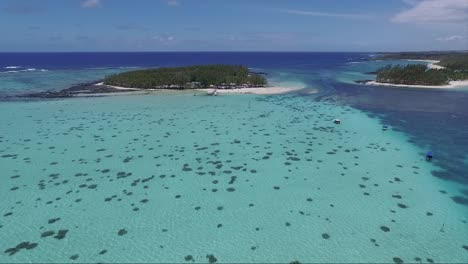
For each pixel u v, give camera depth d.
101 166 30.31
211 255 18.34
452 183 26.83
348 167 30.17
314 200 24.27
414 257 18.03
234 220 21.72
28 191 25.36
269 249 18.83
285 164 30.97
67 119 46.03
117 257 18.09
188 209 23.03
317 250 18.69
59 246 18.91
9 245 18.91
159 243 19.31
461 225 20.95
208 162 31.48
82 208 22.98
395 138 38.25
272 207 23.33
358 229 20.61
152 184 26.84
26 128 41.44
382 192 25.41
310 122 45.25
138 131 40.97
